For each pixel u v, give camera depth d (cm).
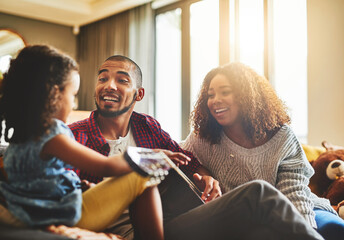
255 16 399
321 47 342
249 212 105
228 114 153
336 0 331
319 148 235
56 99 101
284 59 399
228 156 158
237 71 155
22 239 83
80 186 111
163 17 517
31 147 96
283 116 159
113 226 131
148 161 107
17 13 594
